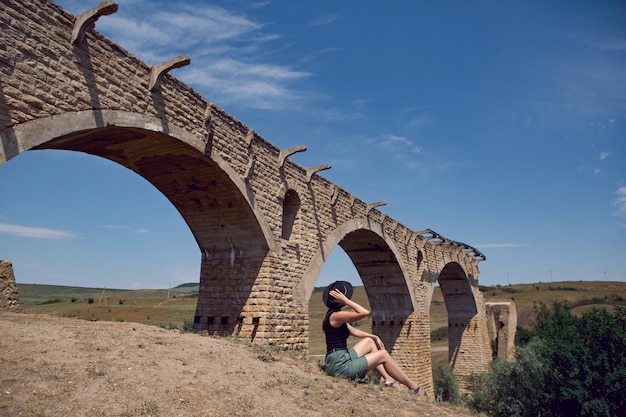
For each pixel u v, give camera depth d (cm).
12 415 554
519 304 7469
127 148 1352
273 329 1573
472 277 3931
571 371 2220
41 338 838
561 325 2548
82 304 5191
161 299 6856
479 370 3691
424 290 3019
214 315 1661
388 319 2861
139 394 666
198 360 885
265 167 1652
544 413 2306
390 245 2611
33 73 951
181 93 1317
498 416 2508
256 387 793
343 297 966
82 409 597
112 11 1024
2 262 1531
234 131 1512
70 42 1032
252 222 1585
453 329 3922
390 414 798
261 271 1609
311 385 865
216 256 1727
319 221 1961
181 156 1401
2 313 1300
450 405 1019
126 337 956
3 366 675
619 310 2388
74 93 1027
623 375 2080
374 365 977
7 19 914
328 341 996
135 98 1173
